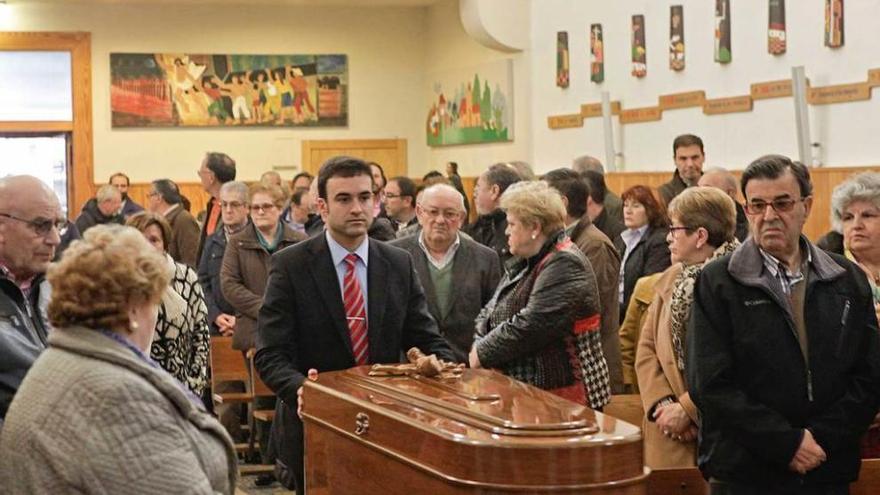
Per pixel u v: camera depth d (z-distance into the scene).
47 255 3.77
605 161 12.73
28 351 3.46
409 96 18.09
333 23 17.89
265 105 17.77
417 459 3.24
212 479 2.70
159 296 2.76
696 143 8.08
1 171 17.34
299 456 4.51
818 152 9.55
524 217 4.63
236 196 8.25
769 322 3.75
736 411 3.71
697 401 3.80
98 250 2.70
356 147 17.98
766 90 10.22
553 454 2.98
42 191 3.76
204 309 5.44
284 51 17.80
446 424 3.22
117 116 17.38
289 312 4.44
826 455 3.74
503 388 3.66
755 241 3.85
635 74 12.19
